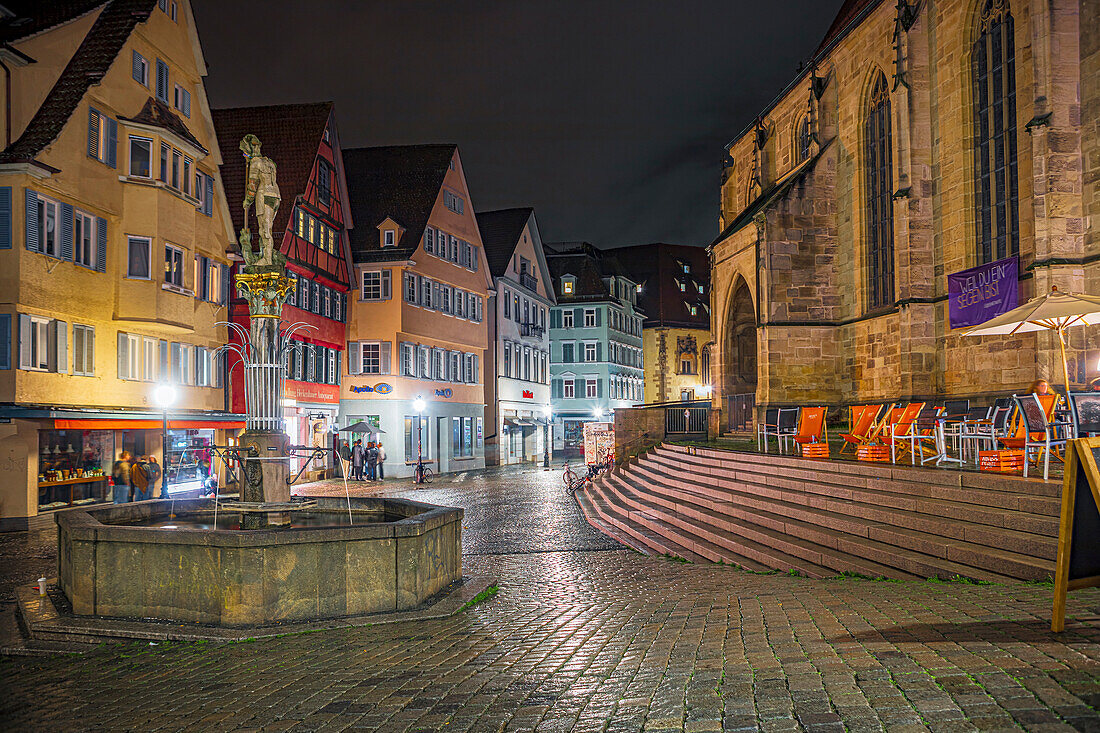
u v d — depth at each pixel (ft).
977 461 42.01
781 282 104.17
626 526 57.21
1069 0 64.69
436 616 28.04
